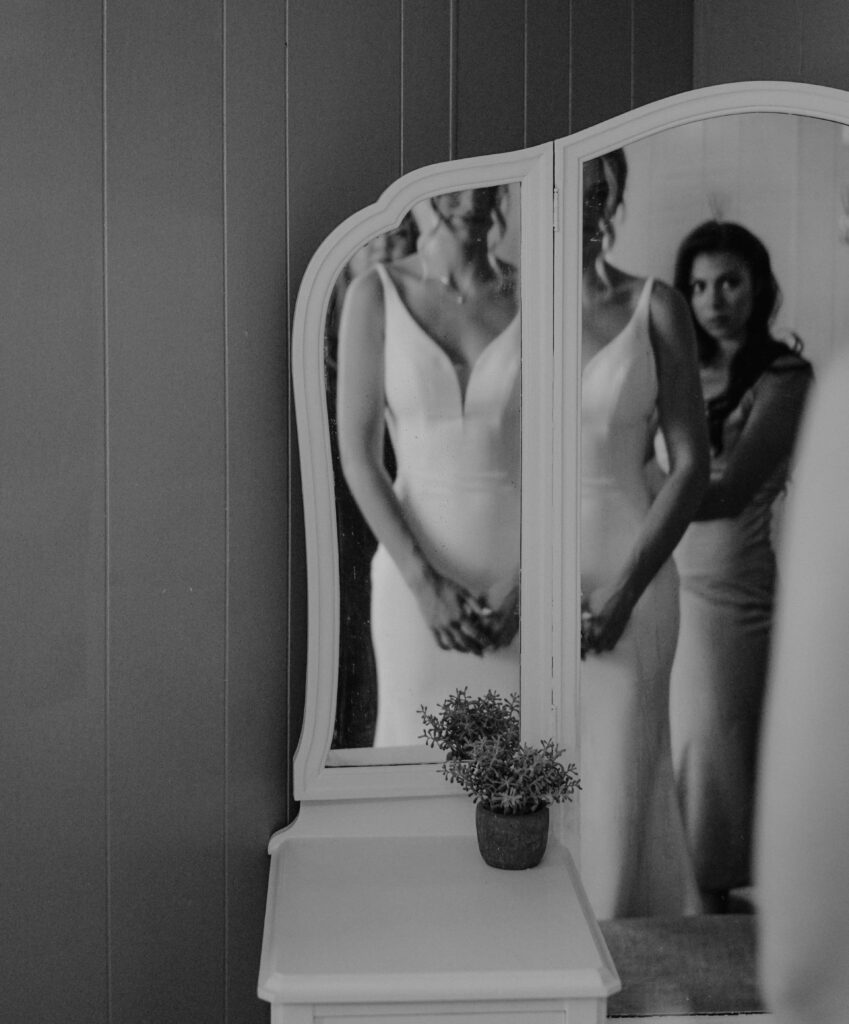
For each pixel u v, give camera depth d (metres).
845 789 1.77
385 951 1.50
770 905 1.79
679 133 1.74
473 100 1.97
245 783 1.86
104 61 1.69
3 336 1.62
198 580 1.81
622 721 1.80
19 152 1.62
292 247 1.85
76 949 1.73
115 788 1.75
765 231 1.74
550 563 1.80
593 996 1.47
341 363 1.81
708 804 1.79
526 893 1.67
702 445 1.77
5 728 1.65
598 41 2.05
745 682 1.78
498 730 1.79
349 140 1.88
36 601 1.67
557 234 1.77
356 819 1.86
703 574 1.77
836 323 1.75
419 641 1.85
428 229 1.80
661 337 1.76
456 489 1.83
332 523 1.83
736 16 1.99
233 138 1.80
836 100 1.71
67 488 1.69
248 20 1.80
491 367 1.81
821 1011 1.80
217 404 1.81
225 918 1.86
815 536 1.76
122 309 1.72
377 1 1.89
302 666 1.90
